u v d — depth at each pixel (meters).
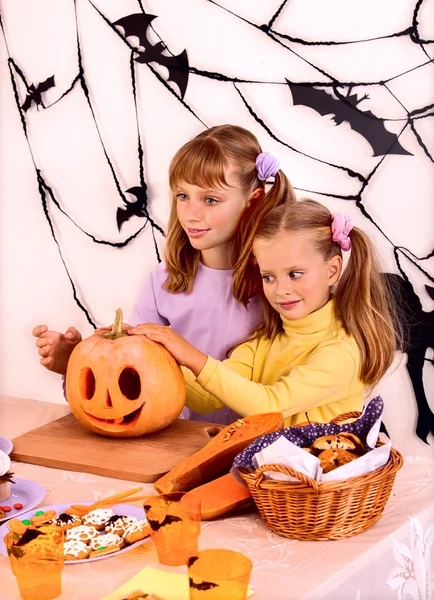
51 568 0.84
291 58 1.85
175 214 1.70
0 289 2.38
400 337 1.83
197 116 1.99
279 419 1.22
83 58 2.12
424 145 1.75
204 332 1.73
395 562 1.01
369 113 1.79
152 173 2.09
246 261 1.62
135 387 1.46
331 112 1.83
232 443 1.16
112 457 1.29
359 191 1.83
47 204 2.26
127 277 2.18
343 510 0.98
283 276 1.47
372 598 0.96
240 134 1.62
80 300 2.27
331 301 1.54
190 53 1.97
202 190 1.58
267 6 1.85
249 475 1.01
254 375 1.62
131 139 2.10
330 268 1.49
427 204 1.76
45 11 2.14
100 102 2.12
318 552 0.96
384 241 1.82
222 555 0.82
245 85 1.91
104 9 2.06
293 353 1.54
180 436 1.40
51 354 1.60
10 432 1.58
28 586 0.84
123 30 2.04
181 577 0.87
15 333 2.39
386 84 1.77
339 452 1.02
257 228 1.57
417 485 1.19
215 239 1.62
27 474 1.25
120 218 2.15
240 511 1.10
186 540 0.92
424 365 1.82
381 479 1.00
